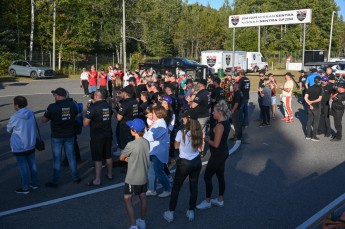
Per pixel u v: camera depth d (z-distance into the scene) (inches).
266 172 327.3
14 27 1581.0
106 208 245.1
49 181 295.6
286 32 2787.9
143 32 2007.9
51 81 1291.8
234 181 302.7
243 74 531.8
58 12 1619.1
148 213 239.0
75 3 1614.2
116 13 1899.6
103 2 1787.6
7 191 273.7
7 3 1510.8
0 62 1408.7
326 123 474.3
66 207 245.9
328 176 317.4
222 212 241.6
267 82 577.0
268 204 255.4
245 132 504.4
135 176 204.4
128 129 318.0
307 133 462.6
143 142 207.3
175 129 351.9
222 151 237.3
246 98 533.3
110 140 290.4
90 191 275.1
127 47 2363.4
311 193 276.8
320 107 453.1
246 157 377.1
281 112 687.7
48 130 484.4
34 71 1327.5
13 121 261.4
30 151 268.7
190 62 1286.9
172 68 1238.3
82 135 463.5
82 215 233.9
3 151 381.7
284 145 430.3
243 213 240.5
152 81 445.1
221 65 1588.3
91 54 2203.5
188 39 2578.7
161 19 2225.6
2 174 311.3
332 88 473.4
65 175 312.5
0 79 1272.1
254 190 282.5
